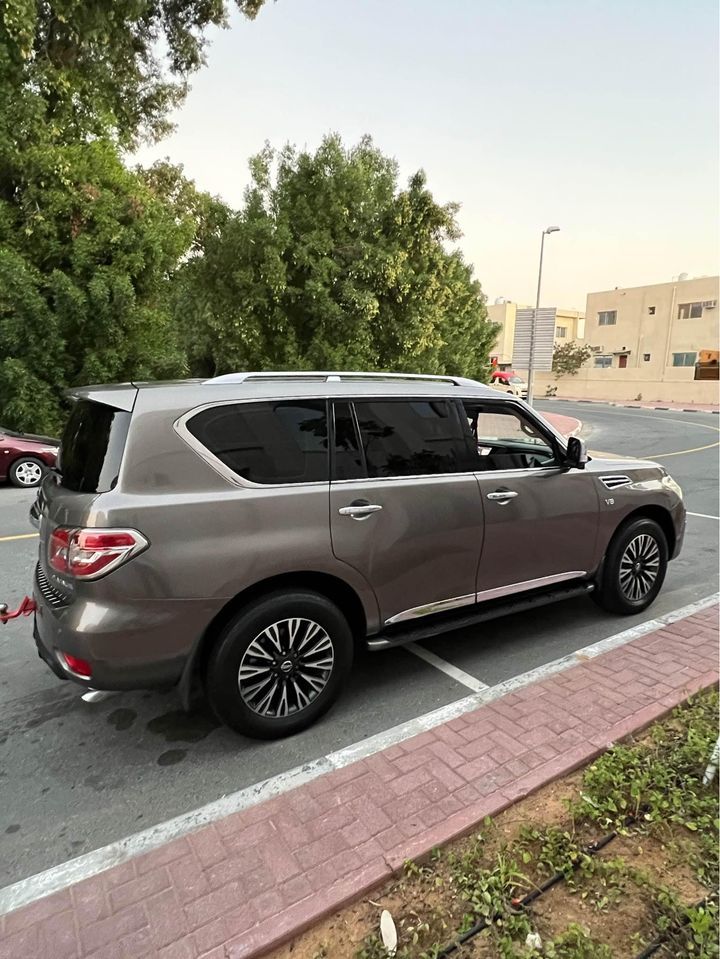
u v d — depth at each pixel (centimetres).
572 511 414
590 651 408
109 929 202
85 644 263
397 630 352
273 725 309
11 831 254
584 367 5091
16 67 1188
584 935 194
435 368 1579
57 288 1172
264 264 1286
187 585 276
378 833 241
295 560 301
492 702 343
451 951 193
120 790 280
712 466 1341
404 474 344
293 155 1388
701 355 4288
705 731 302
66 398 342
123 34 1471
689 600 510
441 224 1448
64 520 274
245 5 1669
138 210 1295
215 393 299
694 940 193
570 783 273
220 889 216
